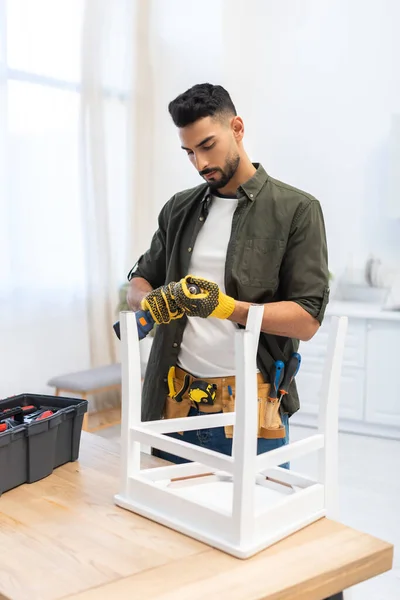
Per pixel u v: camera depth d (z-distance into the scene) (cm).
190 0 511
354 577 110
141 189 512
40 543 114
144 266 200
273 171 509
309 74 490
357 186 484
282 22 493
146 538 116
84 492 138
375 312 438
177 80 518
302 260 161
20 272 432
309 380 461
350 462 395
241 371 107
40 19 429
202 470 137
